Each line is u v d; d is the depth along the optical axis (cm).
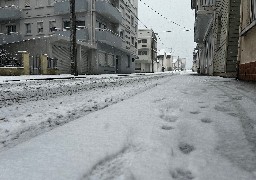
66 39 1905
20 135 205
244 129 189
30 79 1015
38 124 241
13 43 2011
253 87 523
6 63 1798
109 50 2708
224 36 1109
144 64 5912
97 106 344
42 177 108
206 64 2252
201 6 1476
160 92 450
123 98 425
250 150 145
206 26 1850
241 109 269
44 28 2491
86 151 139
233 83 667
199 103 313
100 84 791
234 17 1003
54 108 330
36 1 2511
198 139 168
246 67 762
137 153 140
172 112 257
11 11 2503
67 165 120
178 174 118
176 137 171
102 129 187
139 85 714
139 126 197
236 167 123
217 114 245
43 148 147
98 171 117
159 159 131
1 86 682
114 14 2569
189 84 669
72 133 178
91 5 2302
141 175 113
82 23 2392
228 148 149
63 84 781
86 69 2336
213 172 118
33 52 1927
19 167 120
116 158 133
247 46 753
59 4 2348
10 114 291
